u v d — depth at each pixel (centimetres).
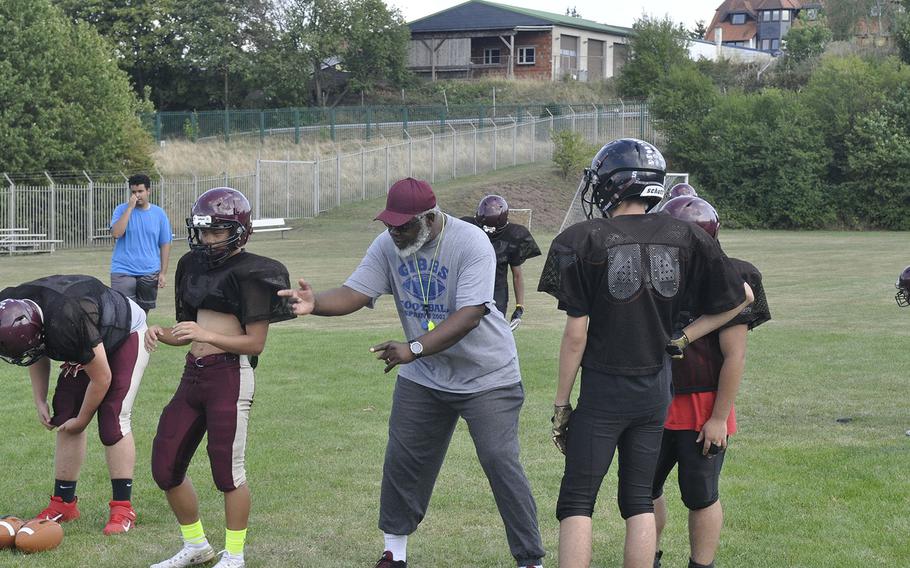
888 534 524
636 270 389
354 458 688
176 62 5825
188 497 487
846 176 4284
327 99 6181
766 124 4303
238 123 4922
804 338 1198
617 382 393
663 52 5478
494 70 6588
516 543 470
